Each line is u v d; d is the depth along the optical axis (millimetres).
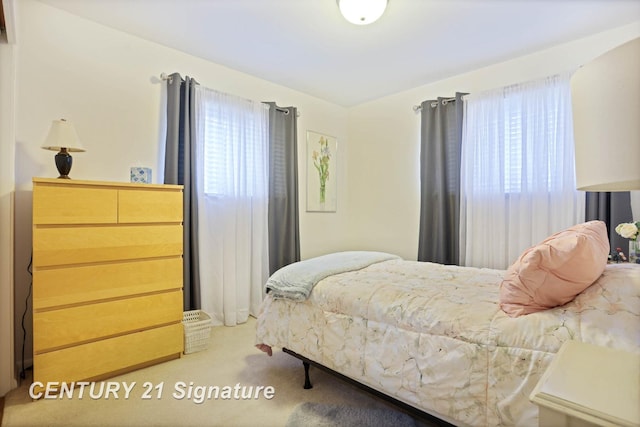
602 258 1253
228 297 3137
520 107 2906
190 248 2842
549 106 2764
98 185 2031
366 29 2539
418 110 3697
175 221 2379
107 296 2059
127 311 2135
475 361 1227
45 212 1850
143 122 2734
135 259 2182
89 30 2475
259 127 3422
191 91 2873
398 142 3914
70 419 1649
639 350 972
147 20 2465
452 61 3076
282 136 3646
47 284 1855
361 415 1682
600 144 692
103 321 2039
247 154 3336
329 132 4238
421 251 3459
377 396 1572
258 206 3402
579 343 983
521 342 1155
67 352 1911
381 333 1543
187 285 2801
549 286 1221
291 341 1930
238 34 2643
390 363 1482
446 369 1294
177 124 2779
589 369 823
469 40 2691
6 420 1637
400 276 2004
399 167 3906
